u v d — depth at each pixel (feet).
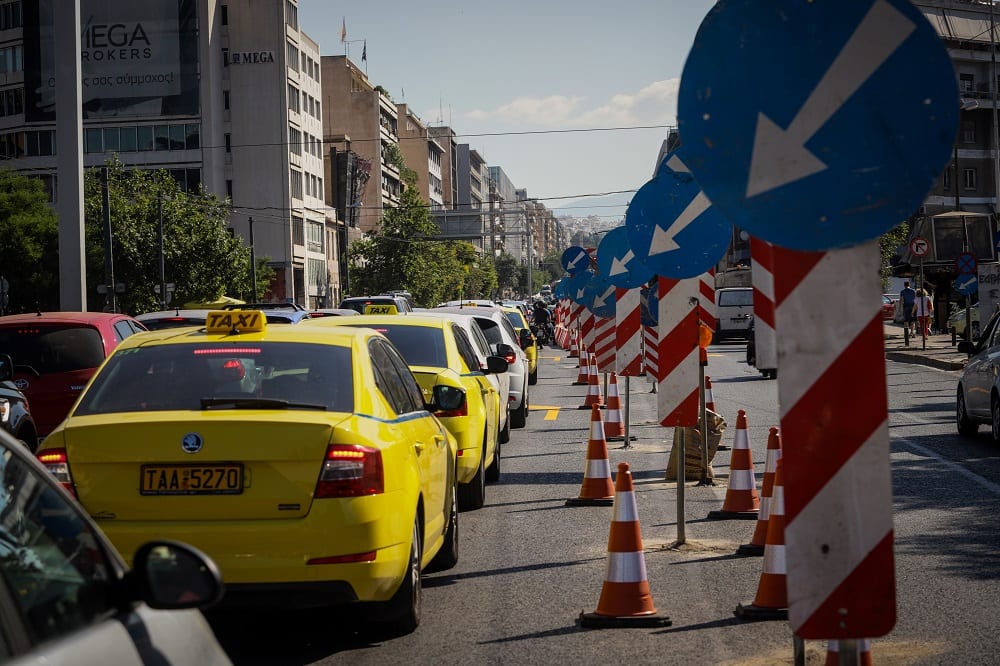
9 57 333.21
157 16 324.60
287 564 21.58
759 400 85.92
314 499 21.80
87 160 326.85
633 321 59.26
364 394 23.84
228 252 245.24
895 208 14.67
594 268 86.63
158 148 326.24
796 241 14.85
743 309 183.11
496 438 48.57
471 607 27.07
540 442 63.52
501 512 40.73
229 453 21.84
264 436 21.90
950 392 89.25
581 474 50.21
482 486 41.81
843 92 14.67
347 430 22.33
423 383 39.68
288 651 23.43
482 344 55.52
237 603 21.67
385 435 23.31
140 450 21.97
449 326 43.88
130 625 10.12
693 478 47.50
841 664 15.23
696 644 23.63
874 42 14.62
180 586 10.36
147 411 23.17
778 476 26.17
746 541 34.58
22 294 257.96
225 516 21.81
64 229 104.99
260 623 25.63
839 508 15.08
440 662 22.54
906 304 148.05
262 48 327.88
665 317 35.17
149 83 324.60
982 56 323.16
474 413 41.22
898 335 182.19
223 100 328.90
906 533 35.40
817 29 14.69
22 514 10.04
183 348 24.81
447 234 594.65
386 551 22.36
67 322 55.36
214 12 327.26
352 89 452.35
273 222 328.49
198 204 249.75
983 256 186.50
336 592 21.83
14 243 254.47
